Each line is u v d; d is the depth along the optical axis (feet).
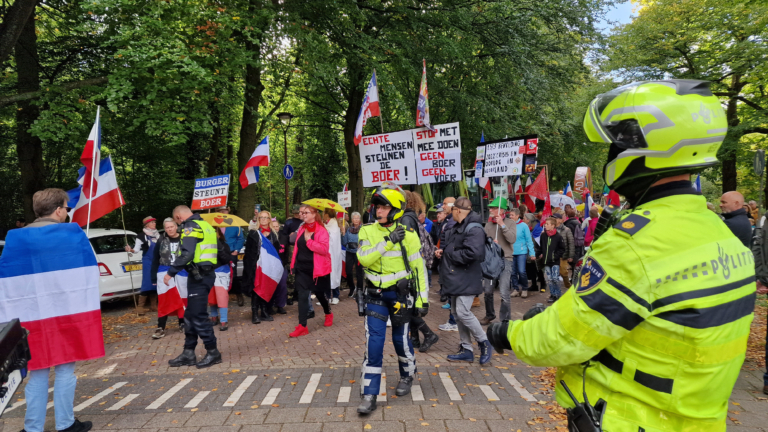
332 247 28.81
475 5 51.72
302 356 18.52
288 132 77.56
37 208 11.69
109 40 31.22
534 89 55.77
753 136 59.77
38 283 11.09
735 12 50.78
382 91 41.93
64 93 30.58
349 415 12.30
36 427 11.09
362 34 41.68
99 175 20.49
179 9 30.83
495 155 30.73
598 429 4.18
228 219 24.39
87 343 11.43
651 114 4.04
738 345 4.08
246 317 27.25
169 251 22.71
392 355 18.21
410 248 13.35
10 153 53.57
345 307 29.40
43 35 43.78
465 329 16.96
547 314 4.42
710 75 54.49
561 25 54.34
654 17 57.00
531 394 13.62
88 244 11.88
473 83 57.98
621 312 3.91
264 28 35.96
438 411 12.41
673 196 4.16
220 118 37.35
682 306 3.82
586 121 4.65
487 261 20.42
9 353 6.91
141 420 12.28
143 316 28.04
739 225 15.53
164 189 56.85
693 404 3.95
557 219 30.40
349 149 55.98
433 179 24.53
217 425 11.85
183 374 16.55
